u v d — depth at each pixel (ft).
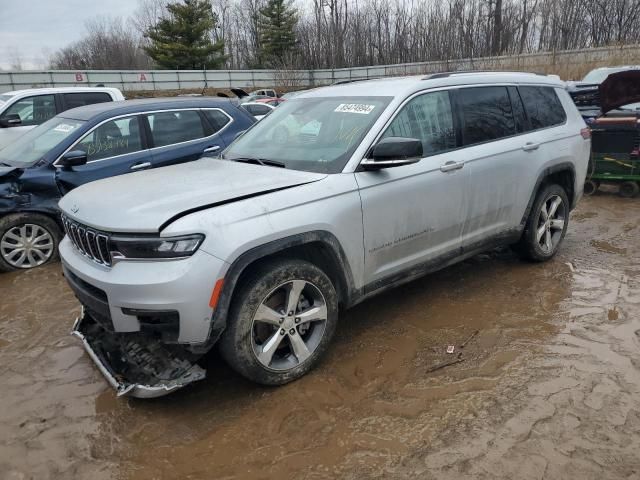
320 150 12.34
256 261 10.40
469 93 14.35
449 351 12.05
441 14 133.69
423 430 9.40
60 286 17.03
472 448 8.88
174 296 9.16
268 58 174.50
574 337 12.44
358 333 13.08
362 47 159.02
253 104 60.34
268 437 9.44
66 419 10.16
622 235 20.39
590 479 8.14
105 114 19.93
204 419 10.03
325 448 9.09
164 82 132.05
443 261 13.79
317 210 10.71
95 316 10.52
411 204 12.39
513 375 10.96
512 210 15.28
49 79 115.34
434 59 131.34
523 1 123.54
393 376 11.14
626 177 26.08
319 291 11.00
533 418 9.57
